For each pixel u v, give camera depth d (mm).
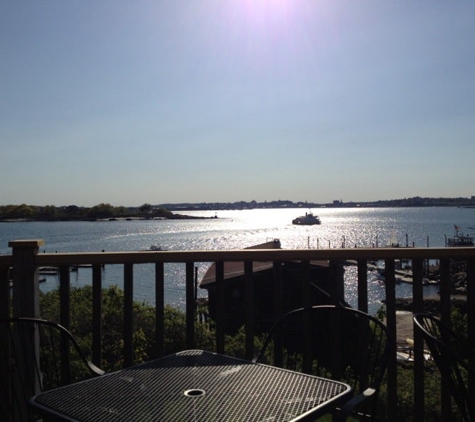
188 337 2945
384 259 2934
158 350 2924
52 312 5996
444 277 2965
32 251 2861
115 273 47250
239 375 1861
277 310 2965
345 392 1682
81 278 43062
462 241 69500
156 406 1560
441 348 1995
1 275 2908
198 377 1838
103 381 1811
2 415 2605
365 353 2775
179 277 43375
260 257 2938
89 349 5176
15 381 2791
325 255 2914
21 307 2848
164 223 181500
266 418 1460
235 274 15172
